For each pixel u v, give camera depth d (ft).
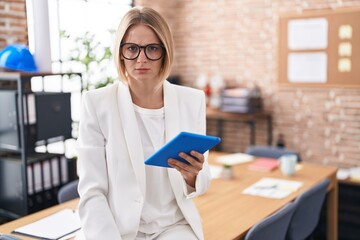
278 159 11.64
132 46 4.95
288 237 8.09
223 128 17.56
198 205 7.86
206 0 17.21
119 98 5.29
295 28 15.33
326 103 15.10
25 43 11.73
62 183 10.96
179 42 18.10
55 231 6.49
